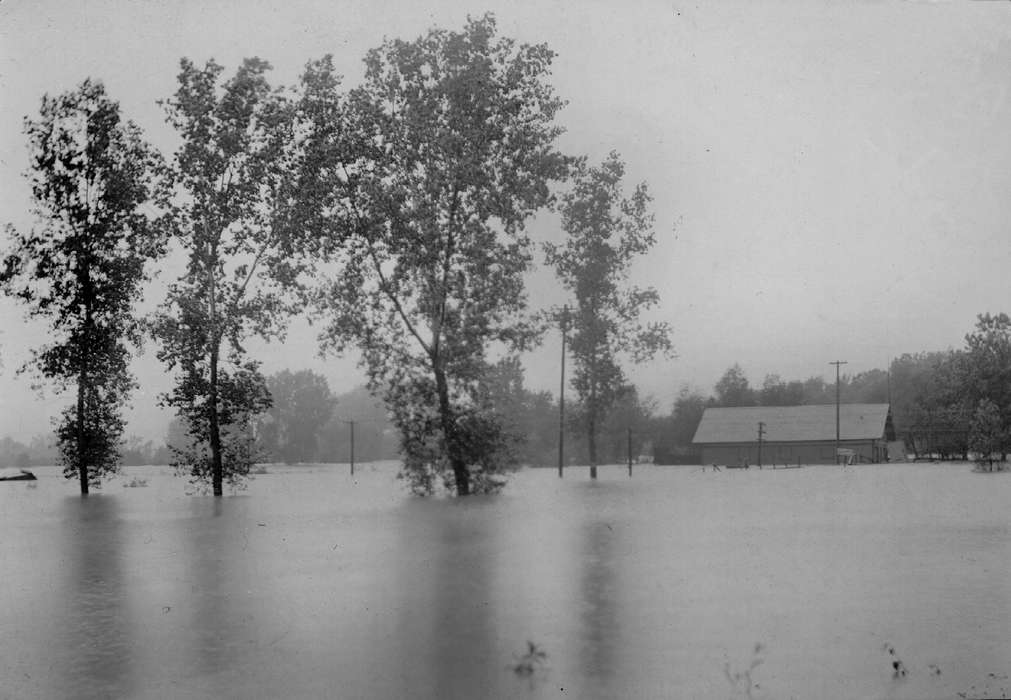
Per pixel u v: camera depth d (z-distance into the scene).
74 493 28.69
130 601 8.62
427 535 13.87
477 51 22.88
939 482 29.78
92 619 7.77
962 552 11.00
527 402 30.50
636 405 41.00
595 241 25.36
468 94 22.67
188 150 23.73
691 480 32.00
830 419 65.31
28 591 9.27
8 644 6.82
